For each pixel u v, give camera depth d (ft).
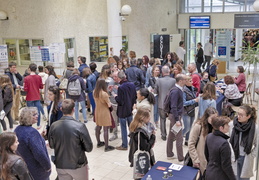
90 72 23.21
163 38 39.19
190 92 17.66
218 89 24.56
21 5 34.45
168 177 10.83
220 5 45.57
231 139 11.68
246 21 43.75
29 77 21.98
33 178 10.55
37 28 34.01
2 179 8.86
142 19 41.24
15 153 9.44
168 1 45.09
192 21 46.70
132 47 41.27
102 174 15.62
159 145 19.25
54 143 11.35
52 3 33.35
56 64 34.06
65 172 11.55
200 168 11.75
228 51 50.24
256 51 30.17
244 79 27.43
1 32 36.52
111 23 35.96
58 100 13.65
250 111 11.12
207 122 11.43
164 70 19.30
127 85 17.61
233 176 9.76
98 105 17.95
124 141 18.42
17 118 24.89
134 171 11.87
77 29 38.37
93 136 21.12
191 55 52.95
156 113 21.91
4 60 32.60
